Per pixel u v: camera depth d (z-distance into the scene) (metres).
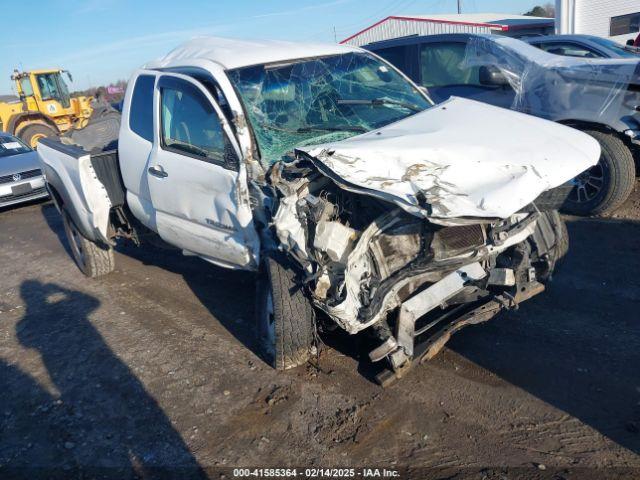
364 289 3.30
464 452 2.99
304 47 5.00
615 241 5.62
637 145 5.84
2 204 10.66
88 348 4.64
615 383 3.40
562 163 3.42
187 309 5.17
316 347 3.89
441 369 3.73
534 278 3.72
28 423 3.70
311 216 3.34
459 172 3.29
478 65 7.14
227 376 3.96
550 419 3.16
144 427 3.52
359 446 3.12
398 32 27.06
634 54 7.32
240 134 4.05
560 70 6.32
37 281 6.57
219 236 4.34
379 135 3.88
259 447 3.21
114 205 5.65
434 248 3.26
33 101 18.12
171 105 4.71
